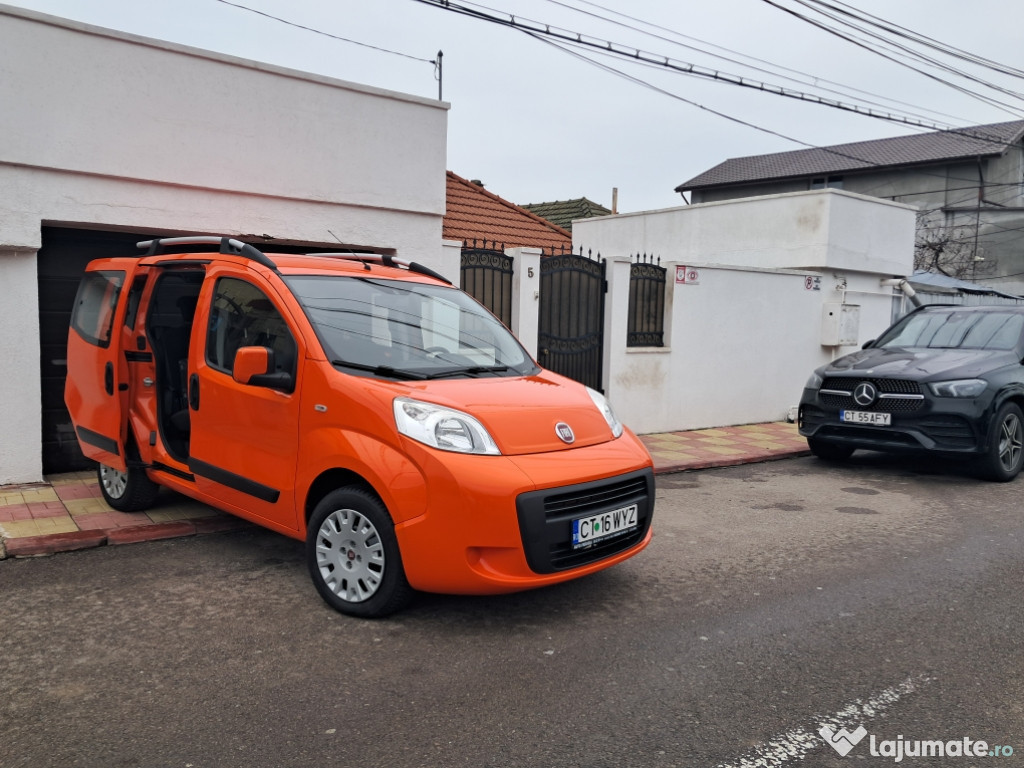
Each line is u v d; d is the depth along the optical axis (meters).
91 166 6.48
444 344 4.80
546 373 4.98
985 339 8.70
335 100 7.73
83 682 3.35
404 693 3.30
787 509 6.76
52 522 5.49
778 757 2.87
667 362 10.63
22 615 4.06
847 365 8.58
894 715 3.20
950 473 8.51
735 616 4.25
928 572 5.06
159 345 5.36
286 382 4.26
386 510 3.90
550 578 3.84
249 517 4.66
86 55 6.40
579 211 20.36
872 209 13.24
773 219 13.12
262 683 3.37
